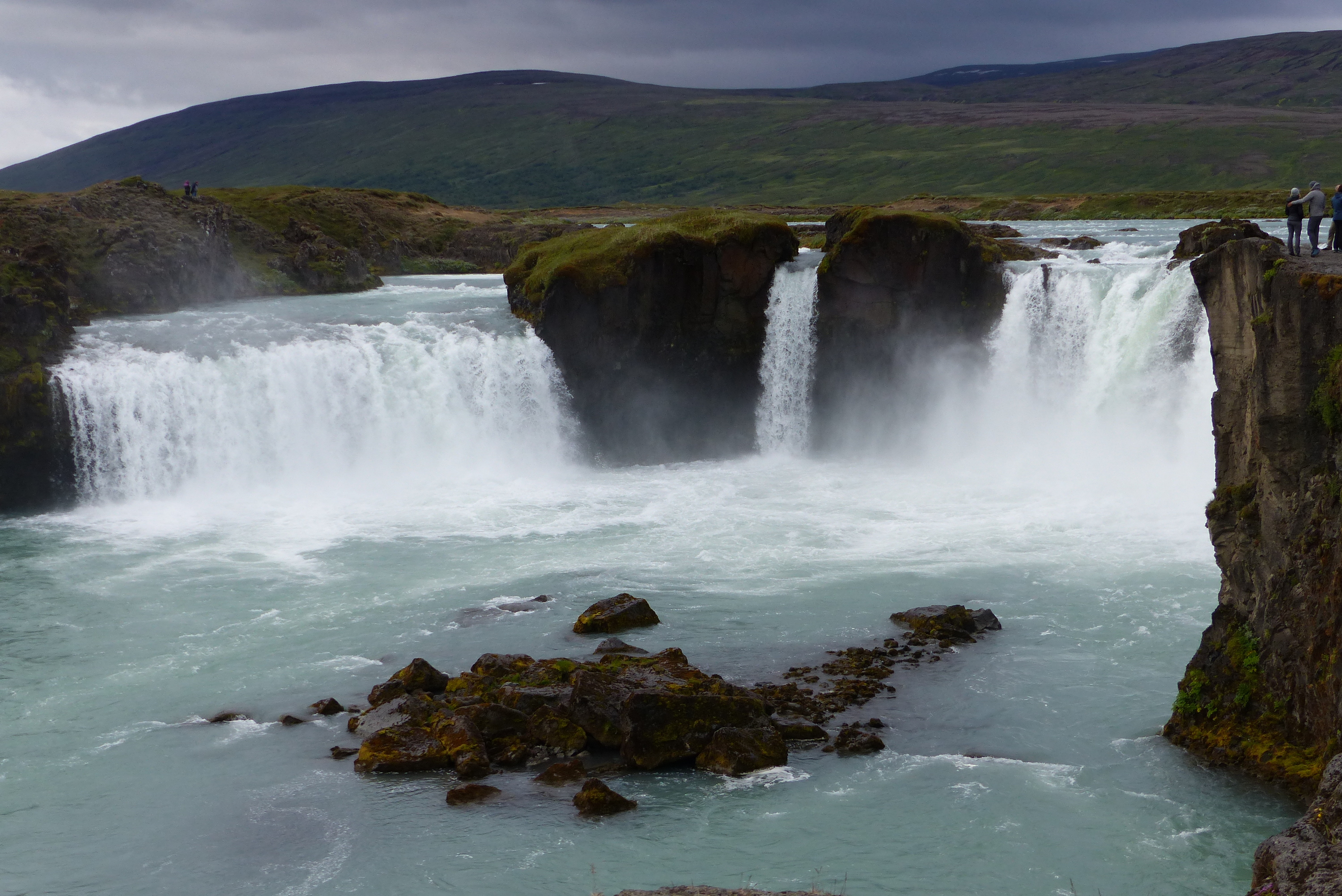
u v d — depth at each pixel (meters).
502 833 24.33
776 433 66.88
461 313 73.19
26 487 55.44
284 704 31.53
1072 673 31.78
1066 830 23.72
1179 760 26.31
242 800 26.19
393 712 29.38
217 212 91.88
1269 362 24.42
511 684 30.16
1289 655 24.66
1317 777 23.50
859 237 62.91
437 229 116.62
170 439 58.28
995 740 28.00
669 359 65.56
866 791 25.69
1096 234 102.00
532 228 114.00
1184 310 54.56
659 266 64.12
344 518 52.16
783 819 24.55
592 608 37.03
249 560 45.59
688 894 19.89
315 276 92.38
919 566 42.09
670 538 47.25
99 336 65.12
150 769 27.84
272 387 60.34
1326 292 23.38
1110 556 42.31
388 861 23.38
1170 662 32.25
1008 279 61.88
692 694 27.84
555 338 64.19
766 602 38.62
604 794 25.16
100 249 79.31
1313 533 23.73
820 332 64.62
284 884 22.72
